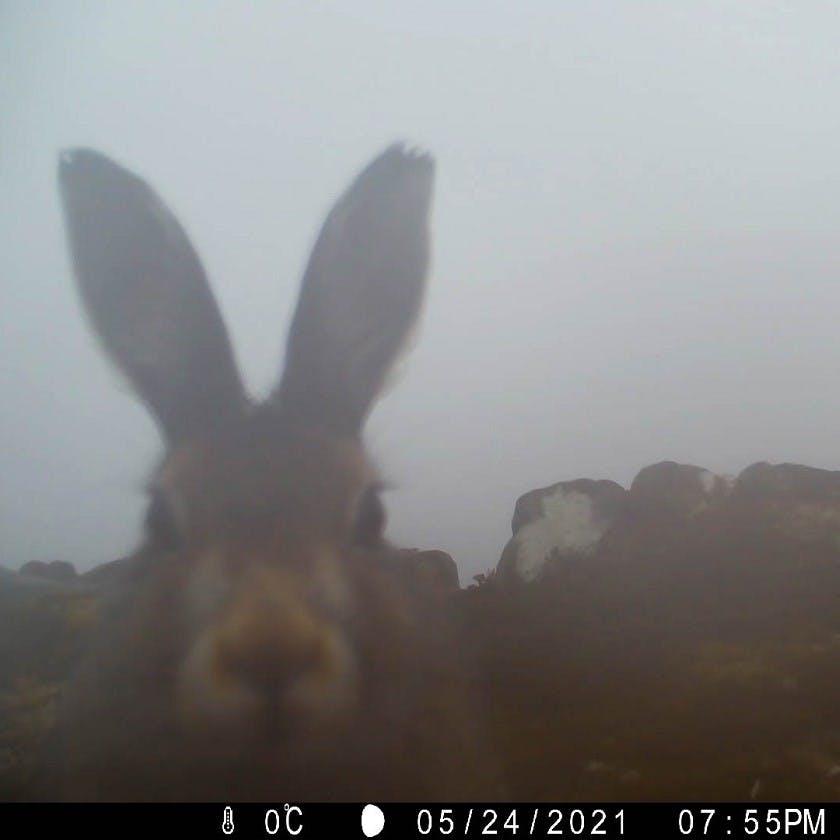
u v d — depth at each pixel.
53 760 0.29
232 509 0.25
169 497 0.27
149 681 0.25
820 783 0.33
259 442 0.27
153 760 0.25
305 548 0.25
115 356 0.29
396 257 0.31
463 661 0.35
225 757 0.24
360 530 0.28
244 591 0.24
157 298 0.29
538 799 0.31
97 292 0.29
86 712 0.27
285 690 0.23
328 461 0.27
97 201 0.30
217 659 0.23
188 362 0.29
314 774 0.25
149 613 0.25
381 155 0.31
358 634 0.25
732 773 0.33
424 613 0.31
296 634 0.23
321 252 0.30
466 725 0.30
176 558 0.26
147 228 0.29
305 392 0.29
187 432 0.28
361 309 0.30
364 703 0.25
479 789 0.29
